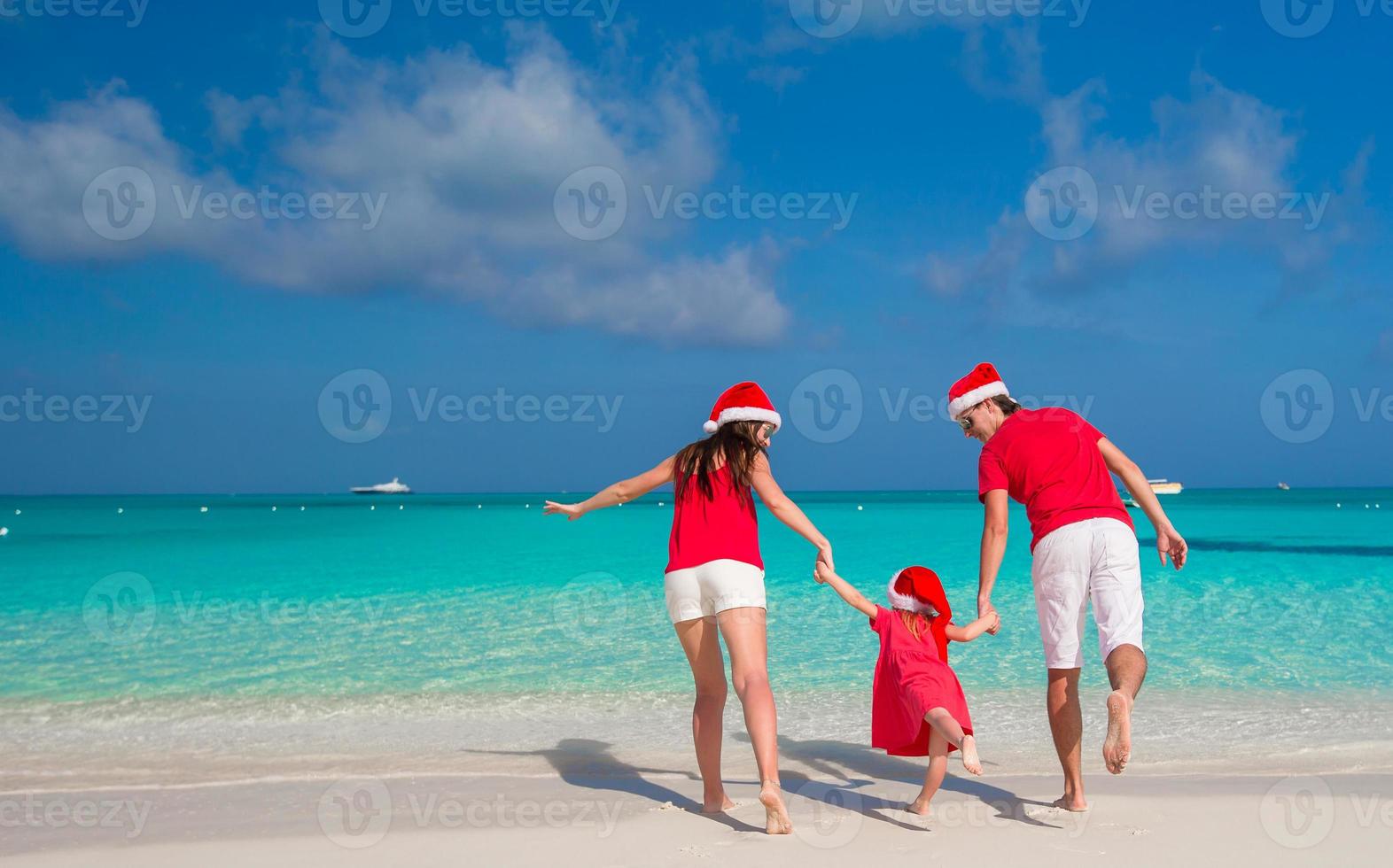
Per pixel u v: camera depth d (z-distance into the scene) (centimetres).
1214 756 461
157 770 443
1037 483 349
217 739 507
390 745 497
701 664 348
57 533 2438
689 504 344
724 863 288
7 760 462
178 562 1524
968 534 2425
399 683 648
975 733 517
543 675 676
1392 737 498
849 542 2086
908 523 3262
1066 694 341
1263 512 4200
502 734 520
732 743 510
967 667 696
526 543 2030
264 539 2191
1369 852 295
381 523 3133
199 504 7300
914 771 436
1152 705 577
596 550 1819
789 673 684
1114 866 282
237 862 295
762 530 2653
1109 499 344
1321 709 562
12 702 586
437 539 2161
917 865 283
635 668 701
